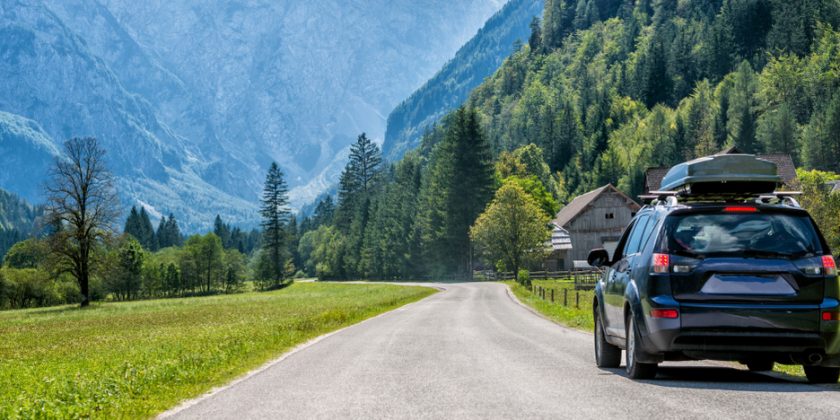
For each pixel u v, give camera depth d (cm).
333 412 827
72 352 2630
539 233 9219
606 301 1170
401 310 4022
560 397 859
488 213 9419
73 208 7788
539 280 8562
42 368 1889
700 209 955
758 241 930
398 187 16088
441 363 1291
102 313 6731
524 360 1315
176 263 16712
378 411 818
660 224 971
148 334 3394
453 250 11762
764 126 15150
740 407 754
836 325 904
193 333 2983
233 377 1275
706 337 913
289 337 2162
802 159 13850
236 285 17262
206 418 842
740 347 912
